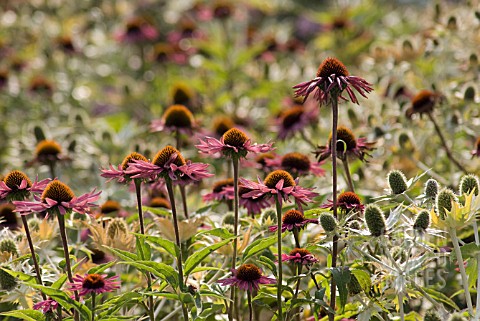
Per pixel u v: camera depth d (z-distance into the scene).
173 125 9.01
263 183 5.81
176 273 5.64
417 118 9.29
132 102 14.86
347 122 10.66
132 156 6.08
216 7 15.74
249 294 5.82
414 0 18.31
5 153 12.49
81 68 16.45
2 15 17.55
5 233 7.15
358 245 6.03
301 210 6.04
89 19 17.94
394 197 5.98
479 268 5.57
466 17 10.98
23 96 14.41
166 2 18.94
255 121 12.16
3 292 6.17
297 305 6.01
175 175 5.51
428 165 9.52
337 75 5.54
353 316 6.54
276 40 15.36
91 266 6.92
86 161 10.74
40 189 5.94
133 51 17.39
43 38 17.31
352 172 8.62
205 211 7.81
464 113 9.05
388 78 10.88
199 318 5.86
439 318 5.41
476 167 8.81
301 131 9.69
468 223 5.42
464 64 10.05
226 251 6.51
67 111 14.27
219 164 10.08
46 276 6.35
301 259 5.95
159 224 6.60
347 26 15.09
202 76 14.97
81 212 5.61
